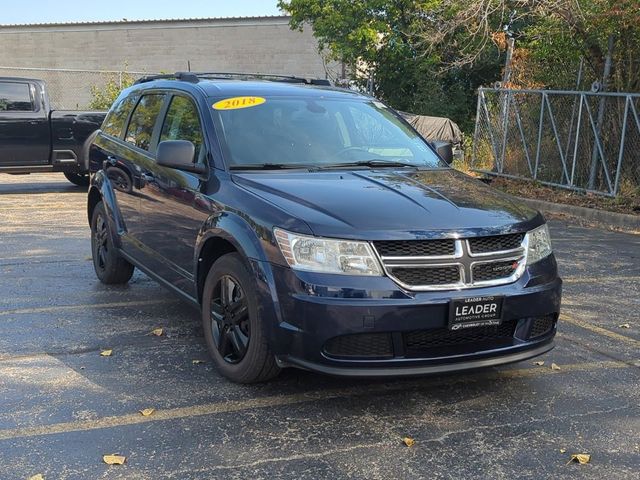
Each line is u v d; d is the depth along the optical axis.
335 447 3.65
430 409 4.14
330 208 4.01
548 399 4.31
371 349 3.81
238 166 4.72
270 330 3.96
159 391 4.32
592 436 3.83
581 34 12.95
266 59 28.23
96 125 13.38
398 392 4.37
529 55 15.89
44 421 3.88
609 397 4.36
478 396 4.34
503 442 3.74
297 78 6.37
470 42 17.22
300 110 5.38
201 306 4.76
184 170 4.75
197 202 4.74
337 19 20.23
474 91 21.20
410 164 5.26
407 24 20.27
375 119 5.68
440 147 5.68
